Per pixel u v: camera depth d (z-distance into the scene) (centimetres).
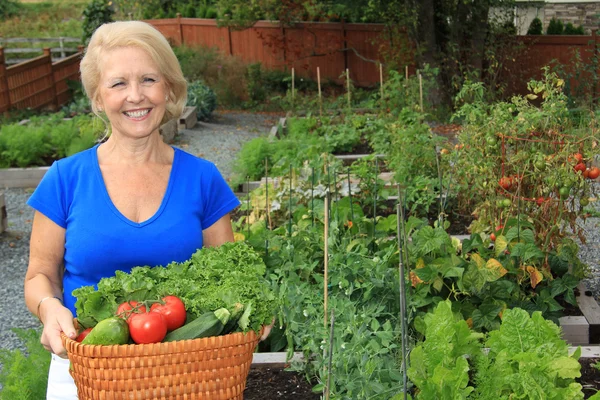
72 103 1731
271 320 248
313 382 391
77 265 270
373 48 2223
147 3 2594
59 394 272
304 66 2280
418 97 1277
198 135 1447
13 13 3322
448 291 474
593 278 631
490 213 569
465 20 1725
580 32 1936
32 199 269
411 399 322
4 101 1639
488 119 577
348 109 1257
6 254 781
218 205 289
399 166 768
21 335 432
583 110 1212
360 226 562
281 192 692
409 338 400
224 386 231
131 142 272
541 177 532
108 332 224
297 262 471
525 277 489
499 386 325
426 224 538
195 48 2297
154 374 222
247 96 2169
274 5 2175
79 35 3092
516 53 1797
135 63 262
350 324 361
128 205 271
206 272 263
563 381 335
